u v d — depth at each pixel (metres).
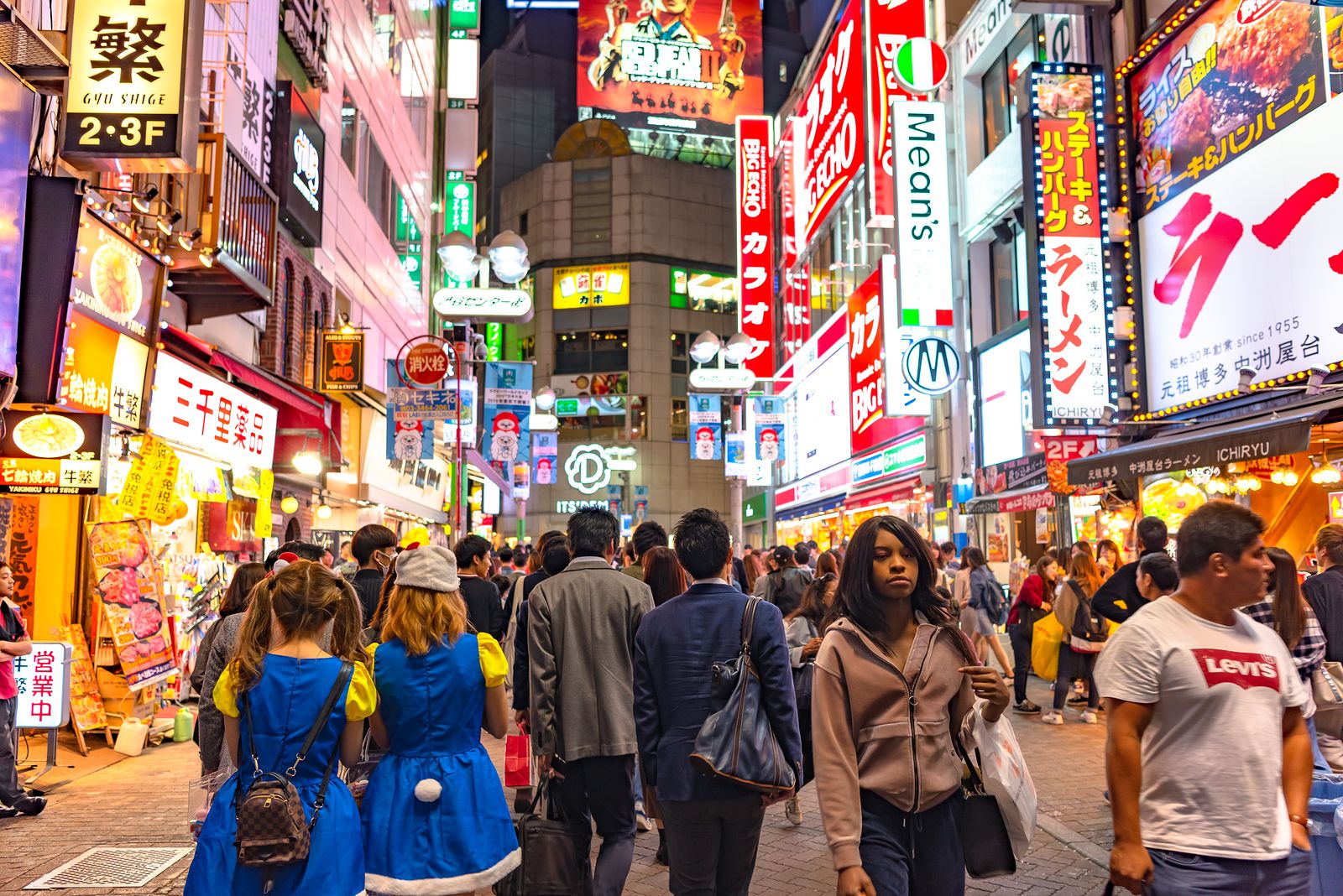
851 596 3.40
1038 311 14.12
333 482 17.62
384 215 23.84
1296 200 11.42
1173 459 10.74
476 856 3.80
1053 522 16.78
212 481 12.45
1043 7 12.97
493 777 3.98
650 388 53.88
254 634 3.63
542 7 67.00
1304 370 11.15
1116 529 15.16
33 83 7.96
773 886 5.64
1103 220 14.20
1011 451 19.64
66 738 9.95
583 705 4.87
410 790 3.84
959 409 22.34
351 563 11.27
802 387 37.62
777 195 43.12
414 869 3.74
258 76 13.80
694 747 3.77
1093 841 6.24
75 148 7.91
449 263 16.70
